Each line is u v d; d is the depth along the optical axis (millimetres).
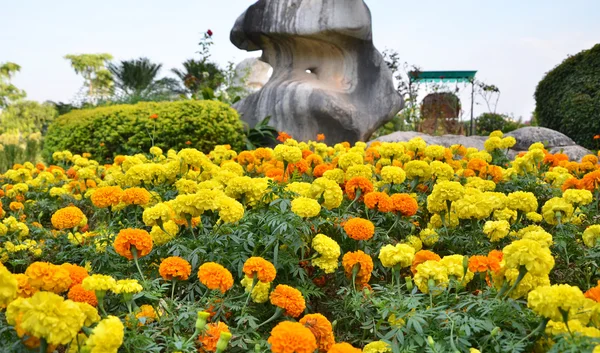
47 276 1879
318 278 2945
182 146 8688
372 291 2561
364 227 2814
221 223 2896
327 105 9523
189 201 2725
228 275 2260
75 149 8852
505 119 18672
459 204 3107
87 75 42312
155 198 3674
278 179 3812
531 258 1934
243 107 10555
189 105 8992
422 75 18531
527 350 1899
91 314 1697
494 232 3072
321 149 6102
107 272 2883
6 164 10688
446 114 17422
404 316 2025
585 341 1625
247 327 2414
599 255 2857
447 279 2213
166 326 2156
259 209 3150
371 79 10344
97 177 5414
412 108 16609
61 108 19547
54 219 3086
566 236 3158
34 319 1494
